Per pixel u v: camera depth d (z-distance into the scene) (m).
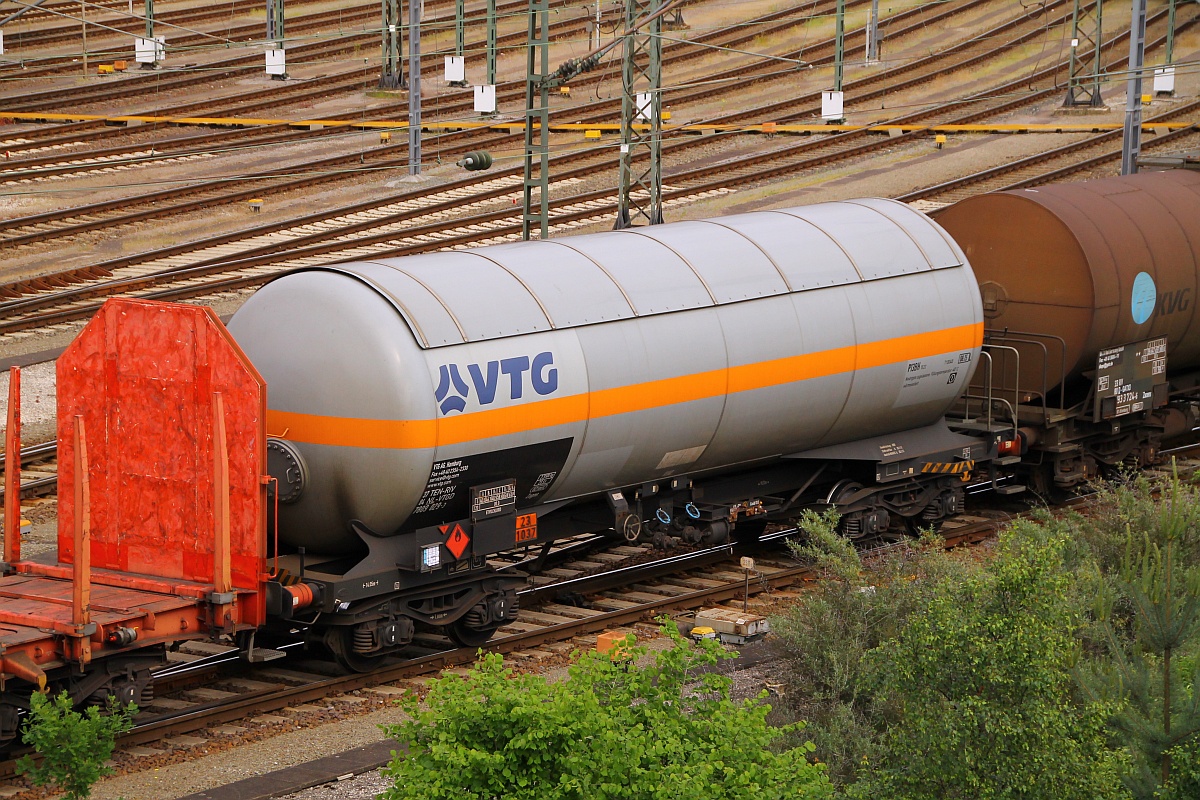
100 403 26.08
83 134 76.94
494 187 70.81
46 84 90.75
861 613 25.80
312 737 25.09
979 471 39.03
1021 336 38.69
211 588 24.81
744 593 33.50
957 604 21.12
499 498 28.19
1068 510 32.53
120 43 105.00
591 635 30.97
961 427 38.31
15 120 79.88
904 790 20.11
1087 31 112.06
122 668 23.94
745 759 18.05
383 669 28.11
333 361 26.33
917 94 96.44
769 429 32.44
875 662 22.91
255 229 61.38
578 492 30.11
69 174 70.62
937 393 35.78
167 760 23.89
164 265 56.91
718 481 33.69
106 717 21.81
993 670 19.72
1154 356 40.28
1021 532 28.86
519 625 31.28
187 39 106.44
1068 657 20.44
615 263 30.30
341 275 27.06
